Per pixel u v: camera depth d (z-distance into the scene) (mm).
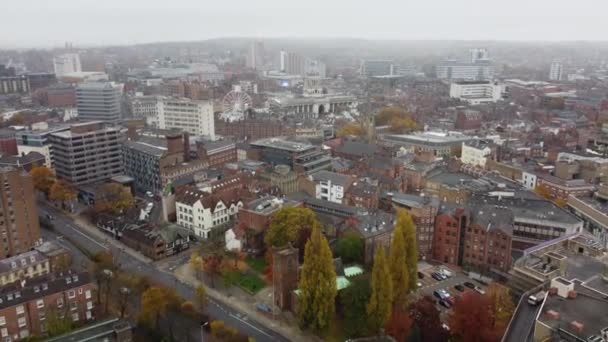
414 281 143375
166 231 187125
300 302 131000
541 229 183250
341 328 135625
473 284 160000
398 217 148125
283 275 142125
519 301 126062
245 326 138000
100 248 188500
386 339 120938
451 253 174875
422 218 175875
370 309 125125
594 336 97625
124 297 143125
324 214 194000
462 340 121500
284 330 136500
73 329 132875
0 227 174750
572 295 115188
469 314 120625
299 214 172500
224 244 187625
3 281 150750
